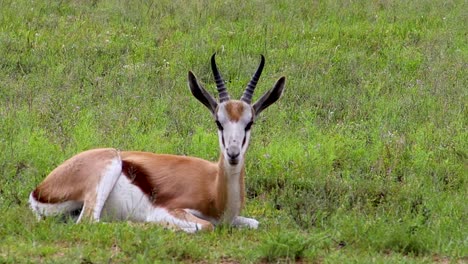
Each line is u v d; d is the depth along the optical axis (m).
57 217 24.14
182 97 37.66
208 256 21.30
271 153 31.14
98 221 23.50
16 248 21.00
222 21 50.62
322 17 52.50
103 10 50.69
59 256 20.69
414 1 56.16
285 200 27.20
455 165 30.92
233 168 23.80
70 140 31.47
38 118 34.00
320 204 26.42
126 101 36.88
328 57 44.56
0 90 37.38
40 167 28.98
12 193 26.05
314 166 30.17
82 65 40.75
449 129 34.75
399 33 49.16
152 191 24.39
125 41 44.91
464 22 52.00
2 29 45.28
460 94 39.59
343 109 37.62
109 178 24.16
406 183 29.22
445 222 24.92
